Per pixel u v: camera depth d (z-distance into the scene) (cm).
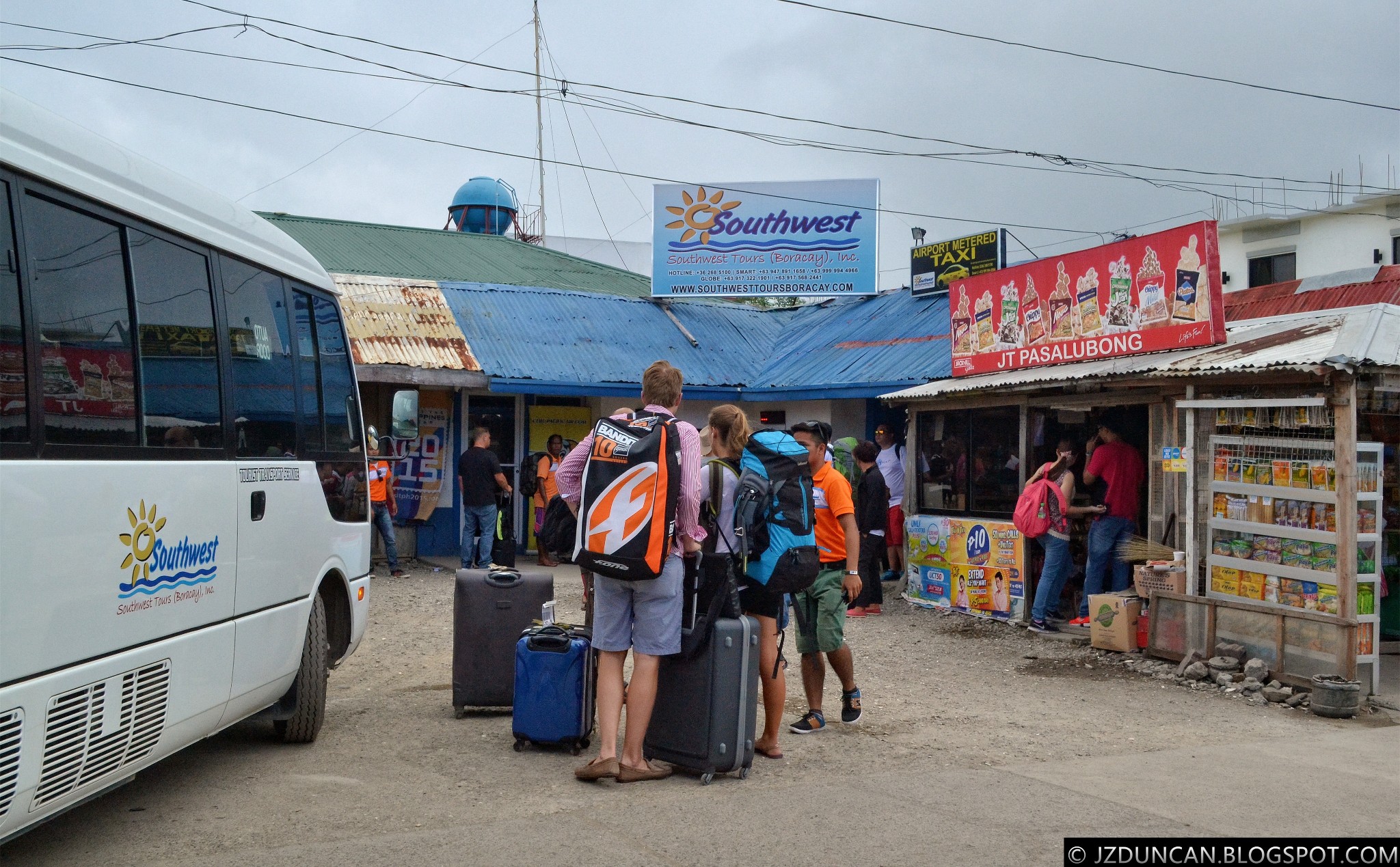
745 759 539
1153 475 952
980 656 941
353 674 830
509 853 427
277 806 492
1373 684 764
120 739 405
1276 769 573
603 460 519
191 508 455
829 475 658
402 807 490
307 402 602
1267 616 804
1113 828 468
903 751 611
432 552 1569
